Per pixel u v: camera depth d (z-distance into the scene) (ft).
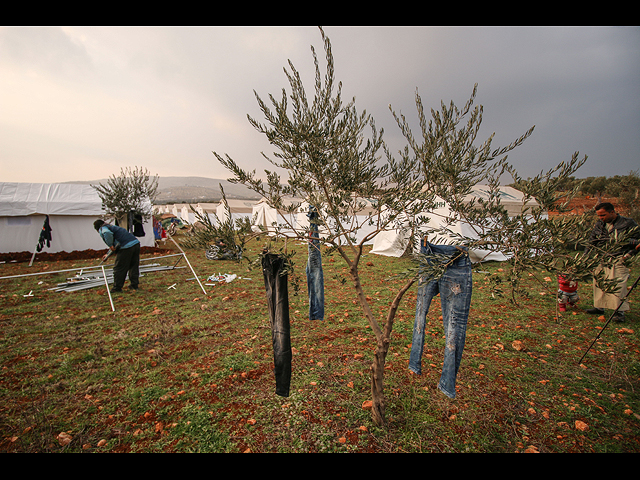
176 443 8.62
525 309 19.03
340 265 34.35
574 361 12.73
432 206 8.22
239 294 23.85
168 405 10.27
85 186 47.29
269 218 67.10
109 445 8.57
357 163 8.38
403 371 12.08
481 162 7.45
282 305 9.36
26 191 42.88
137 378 11.92
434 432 8.88
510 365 12.50
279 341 9.36
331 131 8.05
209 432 9.00
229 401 10.40
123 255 24.00
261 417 9.57
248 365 12.68
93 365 12.91
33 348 14.53
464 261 8.66
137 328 16.97
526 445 8.42
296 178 8.26
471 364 12.64
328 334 15.83
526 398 10.36
